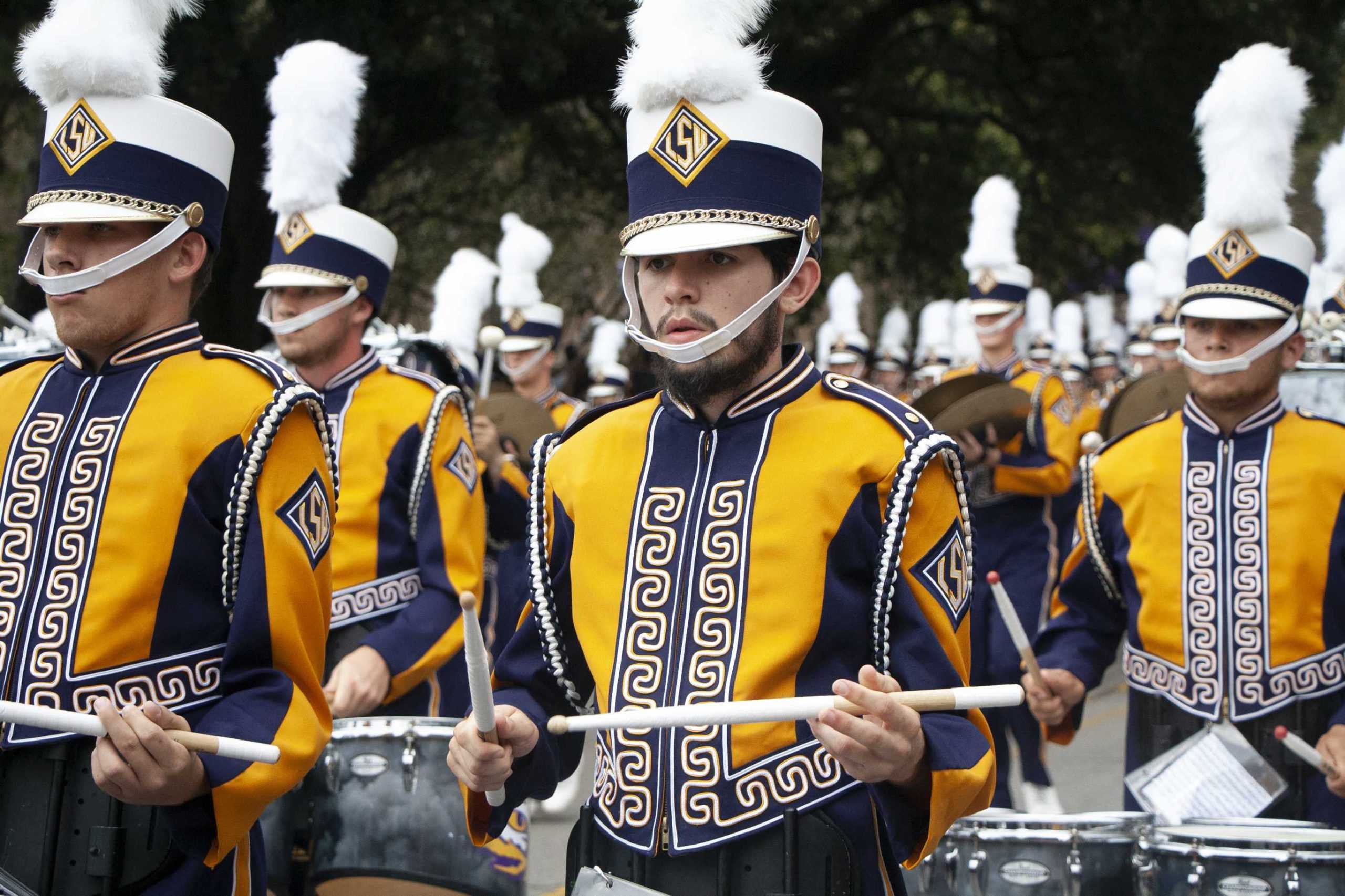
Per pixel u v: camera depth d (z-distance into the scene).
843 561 2.85
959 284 20.25
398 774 4.33
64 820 3.02
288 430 3.14
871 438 2.89
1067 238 19.84
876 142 19.44
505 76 13.69
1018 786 8.36
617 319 20.84
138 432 3.08
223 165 3.32
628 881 2.83
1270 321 4.86
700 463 2.94
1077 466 9.20
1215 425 4.99
